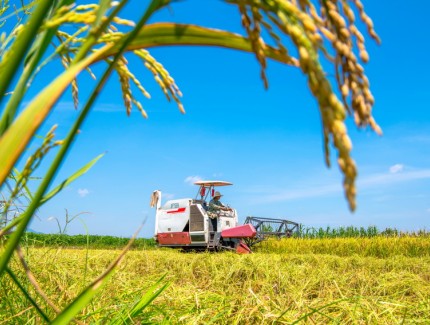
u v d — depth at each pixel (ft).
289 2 2.58
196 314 10.41
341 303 12.32
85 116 2.99
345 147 2.14
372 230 82.48
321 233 85.15
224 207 59.98
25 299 9.23
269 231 67.97
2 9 5.57
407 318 11.72
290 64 3.10
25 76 3.28
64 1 3.51
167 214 60.59
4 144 2.78
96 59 3.23
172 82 3.94
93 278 14.28
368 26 2.68
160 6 2.97
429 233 74.28
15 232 3.05
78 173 4.29
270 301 12.60
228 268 23.82
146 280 14.39
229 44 3.21
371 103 2.61
